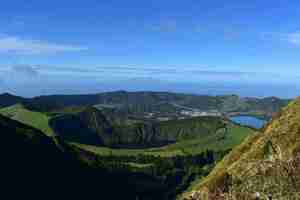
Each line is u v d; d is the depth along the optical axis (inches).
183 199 1318.9
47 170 6476.4
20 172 5733.3
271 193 1131.3
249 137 1419.8
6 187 5093.5
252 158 1246.3
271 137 1261.1
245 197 1165.7
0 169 5383.9
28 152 6579.7
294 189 1099.9
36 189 5615.2
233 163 1298.0
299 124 1222.3
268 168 1184.2
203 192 1262.3
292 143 1190.3
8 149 6141.7
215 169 1395.2
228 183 1229.1
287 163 1157.7
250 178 1194.0
